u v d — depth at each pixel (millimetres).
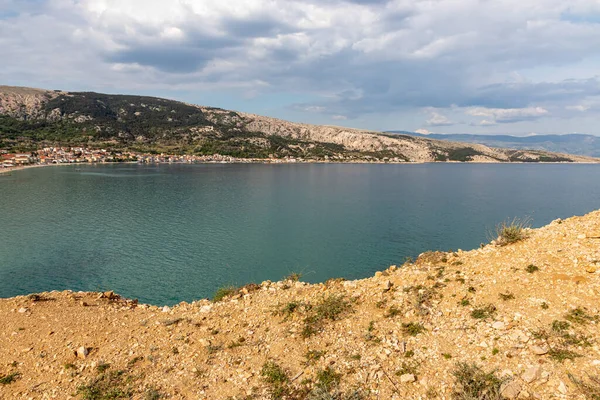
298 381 8078
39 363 9336
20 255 46938
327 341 9328
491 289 9867
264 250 51344
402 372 7809
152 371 8914
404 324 9414
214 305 12602
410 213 80500
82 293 14703
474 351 7914
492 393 6629
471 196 109062
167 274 41562
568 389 6332
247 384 8188
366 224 68625
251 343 9789
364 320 9992
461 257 12508
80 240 54375
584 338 7348
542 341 7555
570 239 11258
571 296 8625
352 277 41344
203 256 48312
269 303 11969
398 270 12711
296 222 70250
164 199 93938
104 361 9328
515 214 78312
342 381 7812
